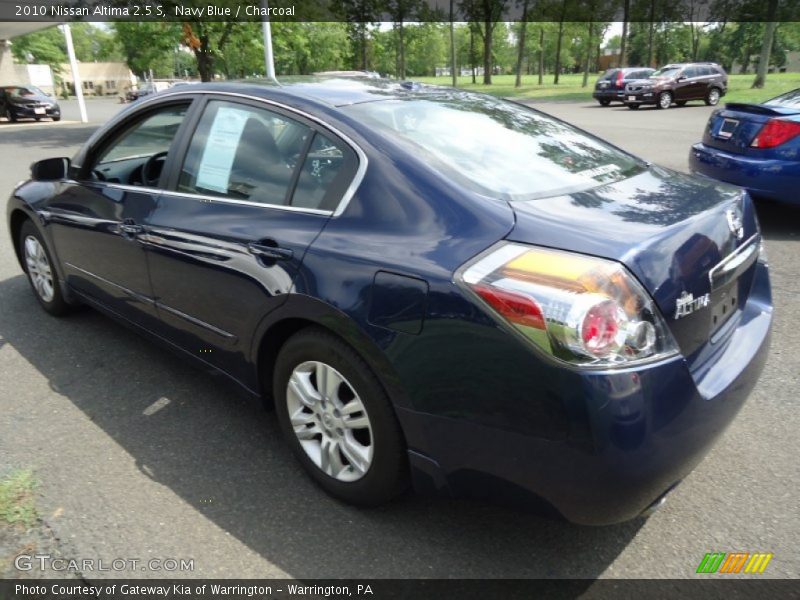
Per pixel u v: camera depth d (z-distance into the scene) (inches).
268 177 106.4
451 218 84.7
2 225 287.3
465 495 84.7
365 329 85.7
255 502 101.0
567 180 98.5
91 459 112.0
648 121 735.7
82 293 155.1
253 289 101.3
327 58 1528.1
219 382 119.6
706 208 92.7
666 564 88.4
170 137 127.2
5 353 153.4
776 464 109.3
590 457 72.3
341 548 91.5
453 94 125.6
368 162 94.4
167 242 117.7
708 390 82.7
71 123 1012.5
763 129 232.7
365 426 92.4
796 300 181.0
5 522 95.8
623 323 72.4
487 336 75.9
